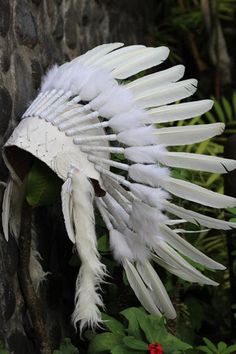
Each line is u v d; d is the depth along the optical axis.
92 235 3.58
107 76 3.63
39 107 3.62
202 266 3.90
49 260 3.92
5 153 3.62
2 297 3.66
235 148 4.24
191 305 4.30
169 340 3.68
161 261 3.75
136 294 3.78
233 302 4.31
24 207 3.66
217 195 3.61
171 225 3.87
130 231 3.70
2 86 3.74
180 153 3.60
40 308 3.69
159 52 3.71
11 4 3.86
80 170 3.57
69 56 4.43
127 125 3.58
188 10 6.35
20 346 3.73
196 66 6.54
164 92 3.64
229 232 4.27
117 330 3.77
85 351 4.02
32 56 3.99
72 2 4.50
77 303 3.61
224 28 6.80
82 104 3.70
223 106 6.13
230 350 3.92
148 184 3.64
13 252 3.73
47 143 3.56
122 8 5.27
